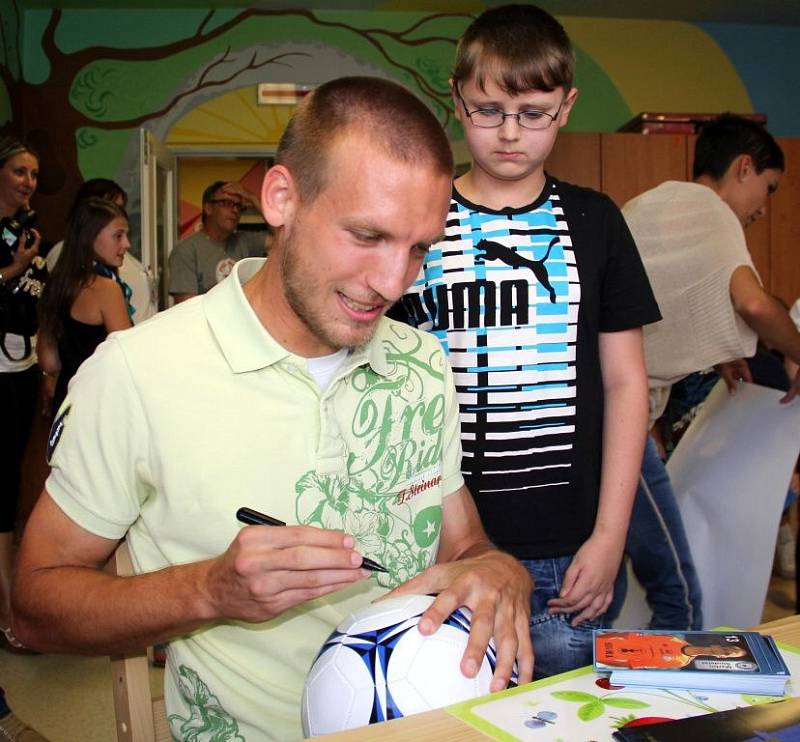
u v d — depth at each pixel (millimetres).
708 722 697
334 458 1018
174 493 976
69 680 2594
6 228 2752
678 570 1877
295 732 1004
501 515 1413
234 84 4996
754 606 1917
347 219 872
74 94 4875
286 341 1013
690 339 2098
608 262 1482
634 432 1476
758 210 2359
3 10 4473
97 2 4773
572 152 4715
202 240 4688
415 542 1131
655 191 2197
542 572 1425
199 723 1029
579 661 1461
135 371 972
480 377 1416
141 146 4297
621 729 688
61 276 2842
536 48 1304
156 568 1034
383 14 5090
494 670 872
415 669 807
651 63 5363
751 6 5090
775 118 5484
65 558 985
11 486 2760
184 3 4855
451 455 1198
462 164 3738
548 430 1422
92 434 977
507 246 1427
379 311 943
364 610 884
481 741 685
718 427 2102
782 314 1968
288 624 1014
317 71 5051
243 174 7031
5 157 2832
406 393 1120
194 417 975
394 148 864
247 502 981
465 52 1371
